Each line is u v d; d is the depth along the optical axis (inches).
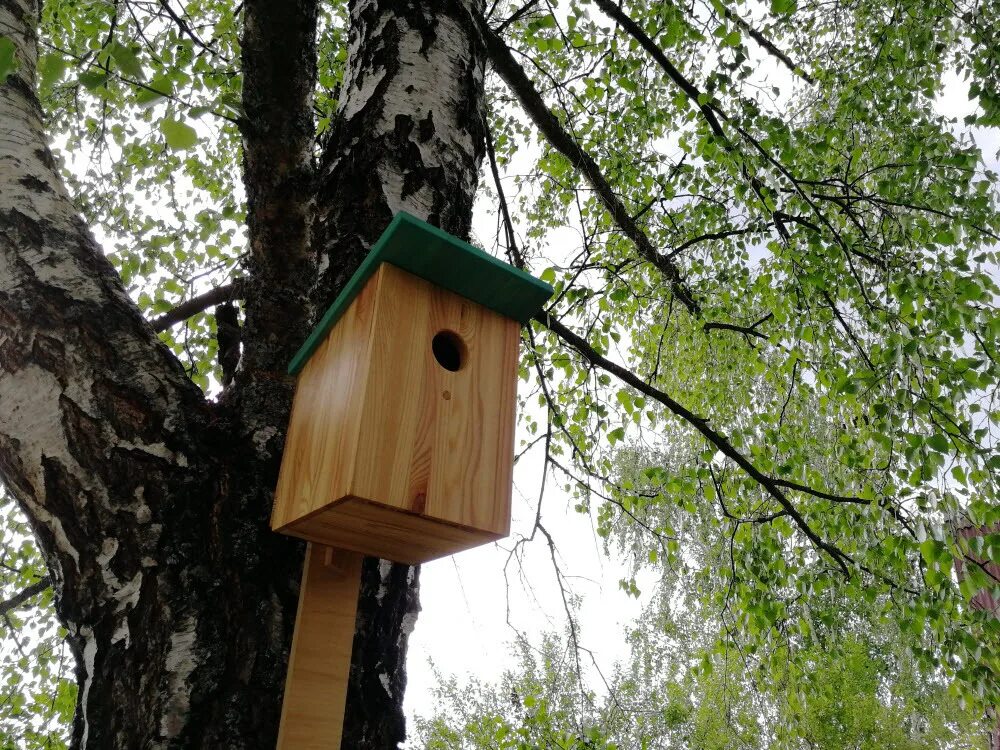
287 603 50.2
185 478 48.6
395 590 57.4
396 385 48.4
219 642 45.9
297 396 58.0
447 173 71.9
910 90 142.0
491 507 49.9
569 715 139.2
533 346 131.1
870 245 140.7
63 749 150.3
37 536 47.4
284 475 53.4
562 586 127.2
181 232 157.6
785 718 150.9
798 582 139.3
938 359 108.4
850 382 114.5
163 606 45.1
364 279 53.2
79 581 45.6
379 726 51.3
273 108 55.7
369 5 81.6
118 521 45.8
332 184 70.8
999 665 102.3
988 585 95.1
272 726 45.8
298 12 53.8
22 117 56.2
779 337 145.4
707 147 132.2
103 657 44.7
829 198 142.1
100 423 46.8
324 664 48.4
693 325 173.2
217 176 171.8
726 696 171.3
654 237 175.5
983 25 123.4
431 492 47.1
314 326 62.3
